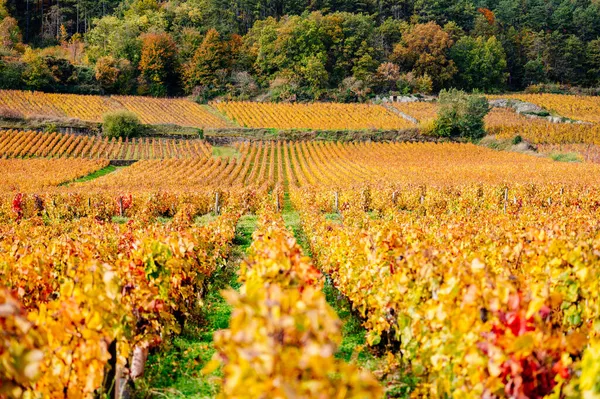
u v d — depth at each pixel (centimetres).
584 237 823
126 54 9319
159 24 10856
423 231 1040
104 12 12344
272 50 9756
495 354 368
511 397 362
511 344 360
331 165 4769
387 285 639
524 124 7094
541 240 712
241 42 10450
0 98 7088
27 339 337
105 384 502
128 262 688
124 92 8725
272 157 5341
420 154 5562
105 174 4453
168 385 603
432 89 9912
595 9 12231
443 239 972
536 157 5388
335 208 2638
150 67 9000
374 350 691
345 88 9231
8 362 310
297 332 288
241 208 2645
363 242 827
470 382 417
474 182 2967
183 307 776
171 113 7606
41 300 689
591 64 10931
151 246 704
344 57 9912
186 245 811
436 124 6562
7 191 3138
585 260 595
